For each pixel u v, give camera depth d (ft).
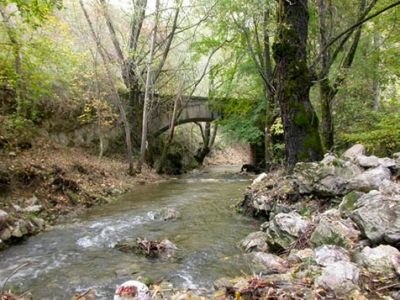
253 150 78.13
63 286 12.89
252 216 25.25
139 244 17.65
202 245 18.22
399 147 31.83
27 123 40.81
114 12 51.11
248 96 64.44
